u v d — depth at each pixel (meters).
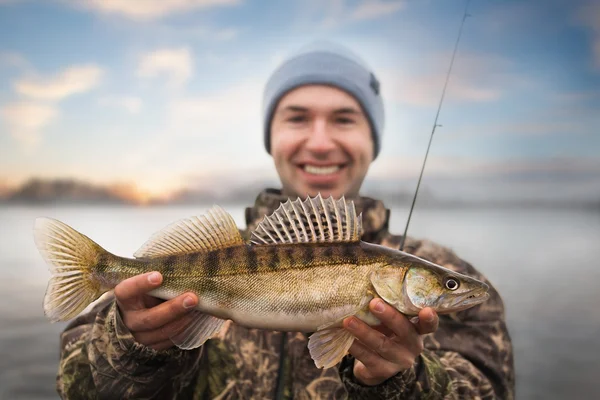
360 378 0.39
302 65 0.58
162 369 0.40
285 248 0.42
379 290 0.40
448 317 0.49
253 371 0.46
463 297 0.41
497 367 0.47
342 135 0.57
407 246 0.55
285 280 0.41
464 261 0.54
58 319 0.40
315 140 0.56
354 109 0.58
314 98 0.57
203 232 0.42
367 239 0.55
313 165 0.57
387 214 0.57
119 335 0.38
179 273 0.41
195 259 0.41
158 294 0.41
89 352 0.41
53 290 0.40
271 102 0.60
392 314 0.37
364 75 0.60
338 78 0.57
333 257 0.41
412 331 0.37
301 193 0.58
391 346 0.37
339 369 0.41
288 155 0.58
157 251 0.42
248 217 0.58
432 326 0.37
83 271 0.41
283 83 0.58
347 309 0.40
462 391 0.41
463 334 0.48
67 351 0.46
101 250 0.42
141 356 0.39
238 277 0.41
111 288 0.41
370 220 0.55
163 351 0.39
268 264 0.41
